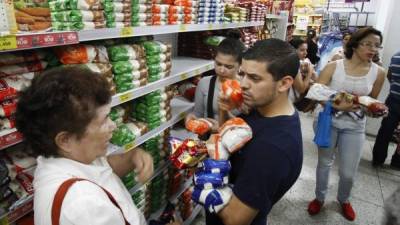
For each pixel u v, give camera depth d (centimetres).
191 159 115
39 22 113
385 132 362
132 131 156
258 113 120
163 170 205
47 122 73
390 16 431
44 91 71
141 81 153
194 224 258
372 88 246
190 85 256
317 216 281
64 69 77
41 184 76
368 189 328
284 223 270
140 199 183
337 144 262
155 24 158
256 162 102
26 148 120
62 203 70
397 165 375
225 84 134
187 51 275
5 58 105
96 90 75
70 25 108
